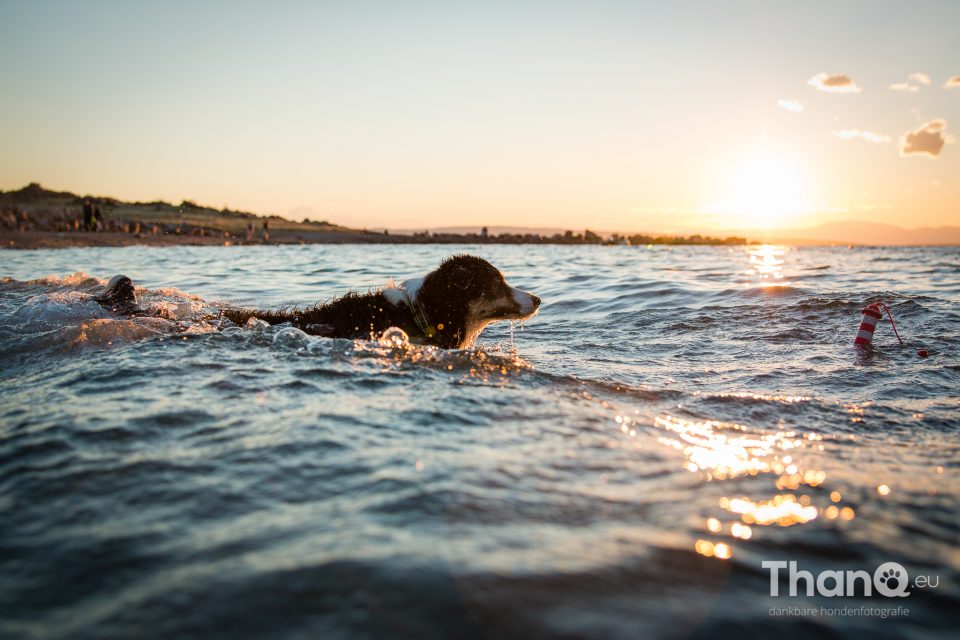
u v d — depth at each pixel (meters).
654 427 3.53
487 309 7.33
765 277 15.09
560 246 60.12
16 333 5.87
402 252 32.12
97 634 1.48
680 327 8.42
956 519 2.39
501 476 2.53
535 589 1.70
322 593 1.63
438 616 1.56
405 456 2.70
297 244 49.12
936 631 1.65
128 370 4.14
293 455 2.66
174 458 2.62
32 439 2.82
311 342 5.27
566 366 6.02
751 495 2.53
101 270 17.41
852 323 8.08
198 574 1.72
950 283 13.05
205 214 79.62
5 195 85.69
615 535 2.08
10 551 1.86
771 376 5.57
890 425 4.02
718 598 1.73
